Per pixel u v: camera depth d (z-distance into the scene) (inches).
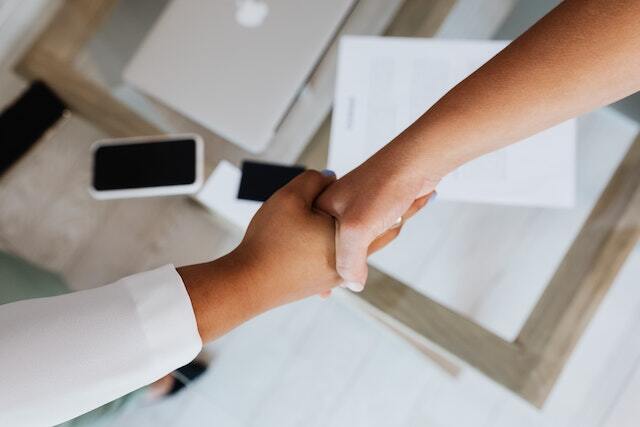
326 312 55.7
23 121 47.5
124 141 40.9
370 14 40.5
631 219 36.1
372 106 37.5
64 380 19.3
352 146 37.2
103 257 57.2
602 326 53.3
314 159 38.3
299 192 28.1
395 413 54.2
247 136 39.1
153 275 21.8
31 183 58.1
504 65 21.9
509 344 35.7
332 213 27.1
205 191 39.5
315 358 55.4
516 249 51.5
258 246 27.0
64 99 41.5
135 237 57.2
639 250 52.3
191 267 25.5
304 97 40.4
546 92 21.8
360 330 55.2
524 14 41.1
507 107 22.6
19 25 57.2
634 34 19.3
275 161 39.6
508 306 51.4
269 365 55.6
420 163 25.5
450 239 52.2
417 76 37.5
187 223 56.8
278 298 26.8
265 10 39.8
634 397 52.5
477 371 35.9
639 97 41.1
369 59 38.0
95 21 42.1
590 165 48.9
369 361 54.9
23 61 41.5
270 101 39.1
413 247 52.4
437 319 36.4
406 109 37.3
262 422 55.0
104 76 42.4
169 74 39.8
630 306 53.1
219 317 24.5
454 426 53.7
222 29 39.9
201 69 39.7
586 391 53.0
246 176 38.3
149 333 20.9
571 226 50.6
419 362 54.5
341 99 37.7
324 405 54.8
